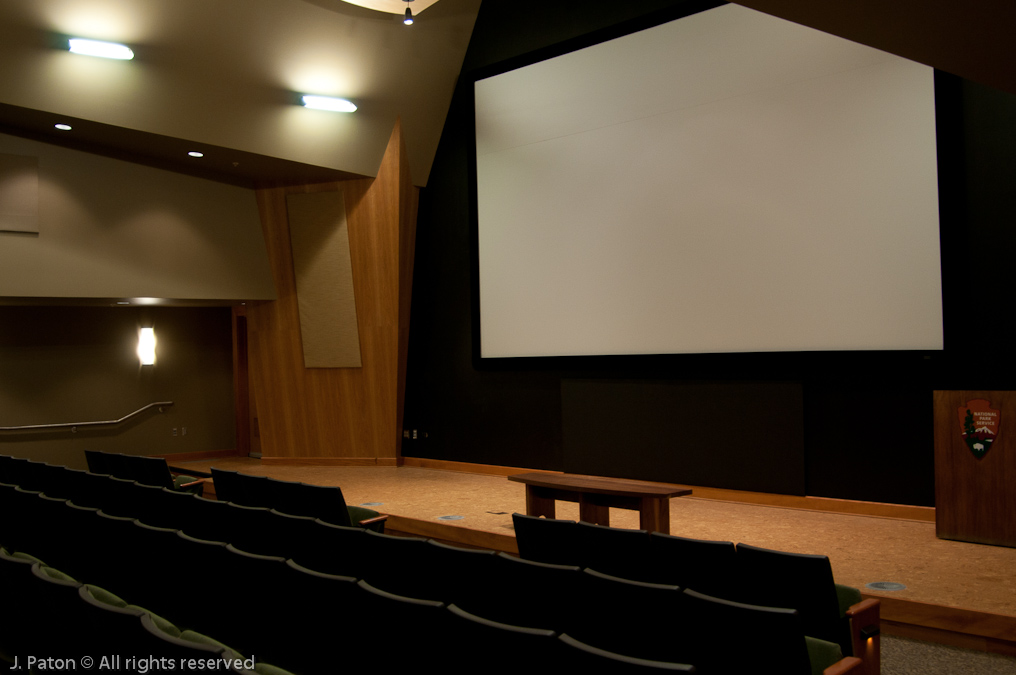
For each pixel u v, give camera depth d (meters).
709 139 7.19
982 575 4.46
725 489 7.15
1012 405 5.14
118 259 8.40
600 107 7.98
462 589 3.22
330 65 8.30
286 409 10.05
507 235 8.80
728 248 7.07
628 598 2.73
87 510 4.01
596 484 5.36
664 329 7.49
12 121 7.39
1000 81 4.08
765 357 6.85
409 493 7.69
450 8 8.74
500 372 9.05
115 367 10.06
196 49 7.42
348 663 2.56
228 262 9.44
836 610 2.92
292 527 4.00
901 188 6.14
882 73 6.23
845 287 6.41
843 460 6.53
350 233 9.55
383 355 9.65
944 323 5.94
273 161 8.80
